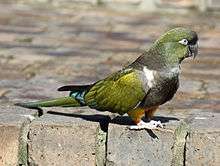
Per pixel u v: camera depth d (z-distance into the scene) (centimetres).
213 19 1988
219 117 1009
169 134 945
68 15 2022
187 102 1177
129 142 954
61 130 971
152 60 901
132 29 1834
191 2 2059
